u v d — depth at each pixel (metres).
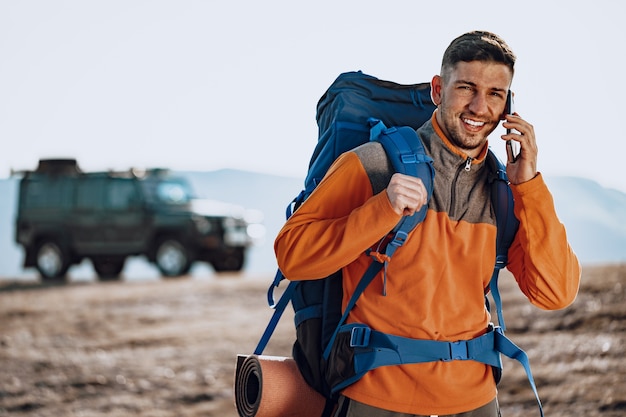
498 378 3.16
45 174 22.00
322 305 3.30
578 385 8.67
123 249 21.34
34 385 10.46
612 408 8.08
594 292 12.02
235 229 21.27
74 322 14.12
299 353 3.37
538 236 3.12
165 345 12.22
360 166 3.09
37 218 22.19
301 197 3.45
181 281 18.56
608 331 10.27
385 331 3.04
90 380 10.62
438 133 3.13
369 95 3.43
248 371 3.42
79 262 22.17
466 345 3.04
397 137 3.10
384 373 3.01
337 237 2.98
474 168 3.13
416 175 3.02
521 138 3.08
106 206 21.47
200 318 14.02
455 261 3.09
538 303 3.24
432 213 3.07
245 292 16.39
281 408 3.30
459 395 3.02
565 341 10.03
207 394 10.00
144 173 21.86
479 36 3.09
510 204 3.16
